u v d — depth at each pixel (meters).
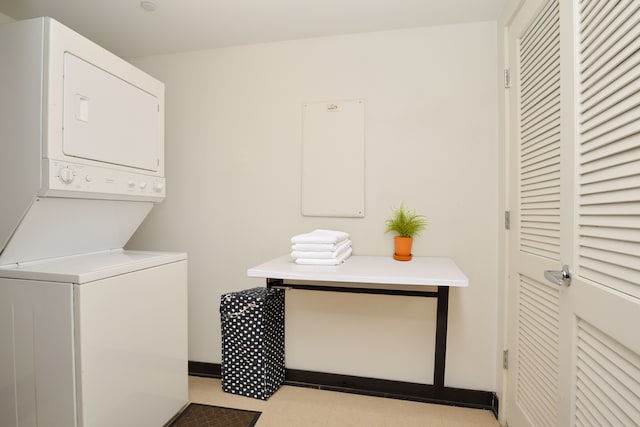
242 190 2.18
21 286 1.27
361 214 1.99
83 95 1.36
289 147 2.11
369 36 1.98
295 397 1.93
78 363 1.21
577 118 1.01
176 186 2.28
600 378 0.90
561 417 1.11
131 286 1.45
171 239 2.29
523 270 1.46
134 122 1.65
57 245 1.50
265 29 1.96
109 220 1.67
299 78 2.08
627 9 0.78
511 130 1.65
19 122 1.25
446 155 1.89
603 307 0.87
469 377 1.87
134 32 1.99
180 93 2.27
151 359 1.56
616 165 0.83
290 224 2.11
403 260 1.74
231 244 2.20
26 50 1.25
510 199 1.67
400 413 1.77
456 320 1.88
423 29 1.92
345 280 1.31
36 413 1.26
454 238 1.89
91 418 1.25
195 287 2.26
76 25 1.91
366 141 1.99
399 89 1.95
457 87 1.88
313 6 1.72
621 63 0.81
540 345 1.30
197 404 1.85
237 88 2.18
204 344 2.25
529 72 1.42
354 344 2.01
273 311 1.96
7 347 1.29
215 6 1.72
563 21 1.10
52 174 1.23
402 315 1.94
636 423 0.76
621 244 0.81
